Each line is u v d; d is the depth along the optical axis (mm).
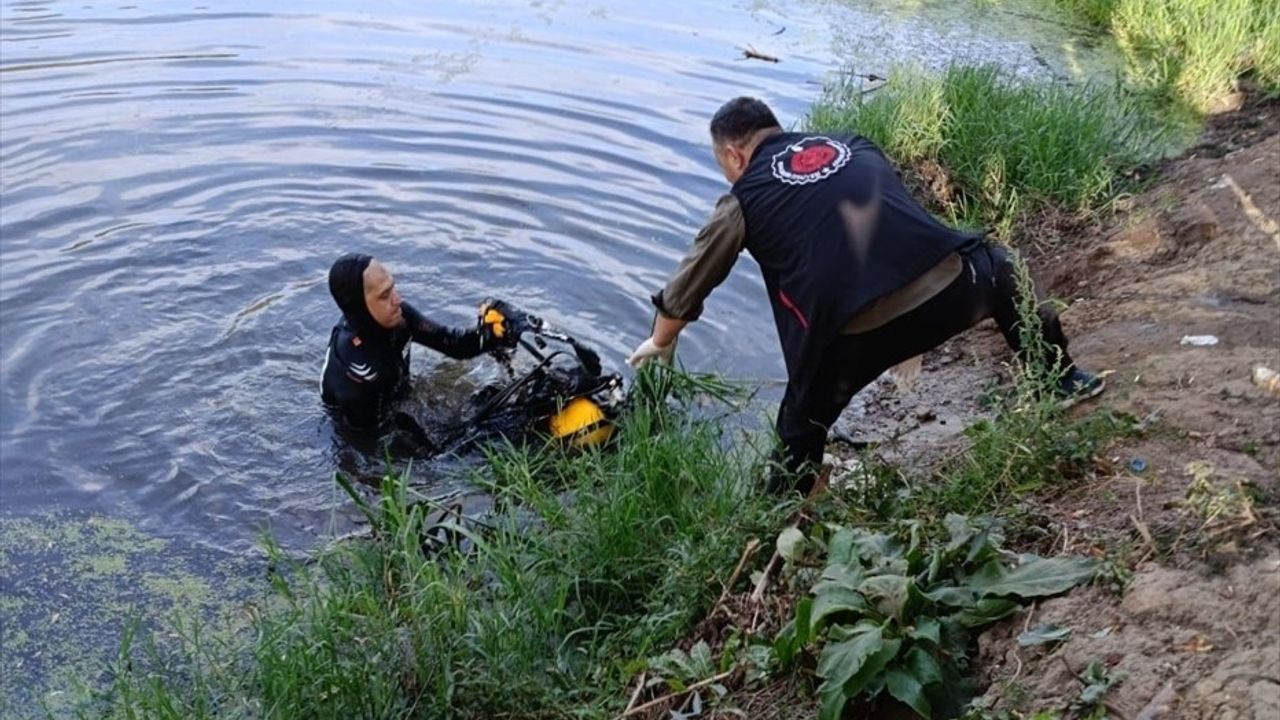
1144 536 3234
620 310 6148
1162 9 9344
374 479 5066
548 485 4906
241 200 7180
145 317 6090
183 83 8742
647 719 3477
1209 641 2807
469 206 7133
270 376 5723
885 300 3947
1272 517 3188
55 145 7777
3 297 6184
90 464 5113
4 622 4293
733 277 6406
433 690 3674
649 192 7258
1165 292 5238
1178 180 6598
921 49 9383
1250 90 8164
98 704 3930
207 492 4977
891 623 3057
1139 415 4125
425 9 10352
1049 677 2881
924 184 7098
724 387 5410
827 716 2934
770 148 4191
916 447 4965
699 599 3877
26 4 10297
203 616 4328
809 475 4367
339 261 5195
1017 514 3604
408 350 5613
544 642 3939
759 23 10055
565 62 9125
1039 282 6027
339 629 3811
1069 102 7355
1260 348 4473
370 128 8070
